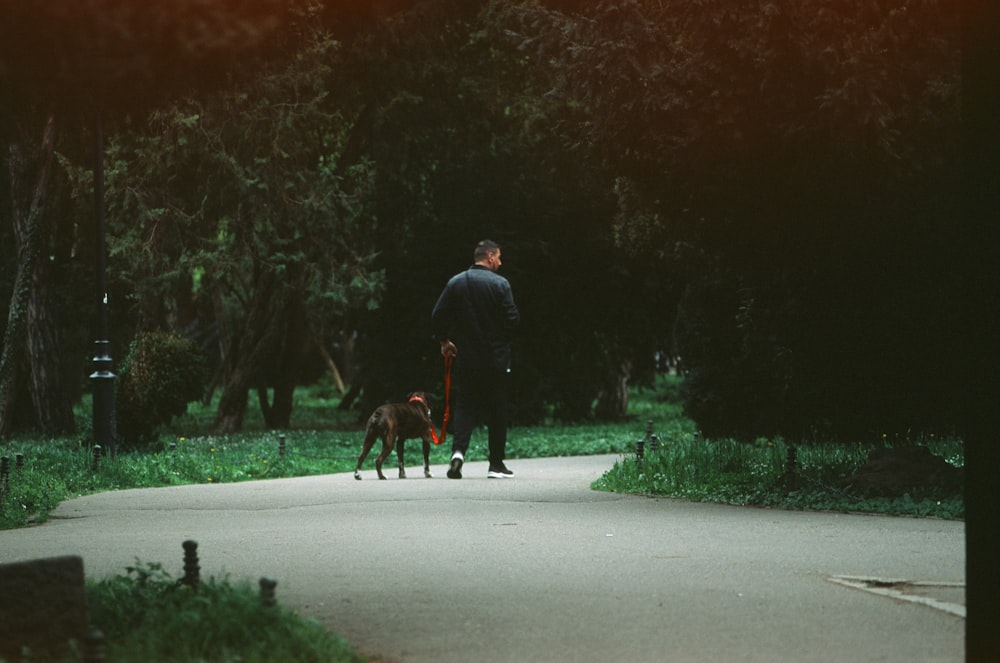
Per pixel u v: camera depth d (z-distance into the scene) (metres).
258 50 7.88
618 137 15.35
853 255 16.28
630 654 6.68
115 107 7.76
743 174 14.97
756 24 13.38
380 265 41.19
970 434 6.08
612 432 37.41
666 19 14.66
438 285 41.62
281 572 9.55
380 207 41.50
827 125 13.77
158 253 34.38
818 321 17.83
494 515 13.42
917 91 14.54
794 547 10.48
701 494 15.22
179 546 11.23
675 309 43.72
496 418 19.31
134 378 29.67
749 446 20.89
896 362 18.44
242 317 56.84
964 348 6.18
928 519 12.48
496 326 19.09
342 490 17.50
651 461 17.80
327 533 12.01
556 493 16.34
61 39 6.56
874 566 9.41
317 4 8.92
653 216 19.41
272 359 42.47
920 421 19.72
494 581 8.98
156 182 34.09
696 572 9.23
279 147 33.88
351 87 37.22
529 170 41.25
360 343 43.69
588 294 43.16
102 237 22.72
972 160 6.23
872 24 13.85
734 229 16.11
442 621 7.60
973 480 6.04
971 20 6.24
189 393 31.14
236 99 32.06
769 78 13.67
